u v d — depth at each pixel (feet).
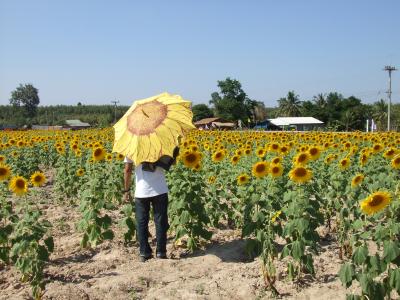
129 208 20.84
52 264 19.21
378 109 234.99
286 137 57.98
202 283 16.49
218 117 283.38
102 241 21.58
